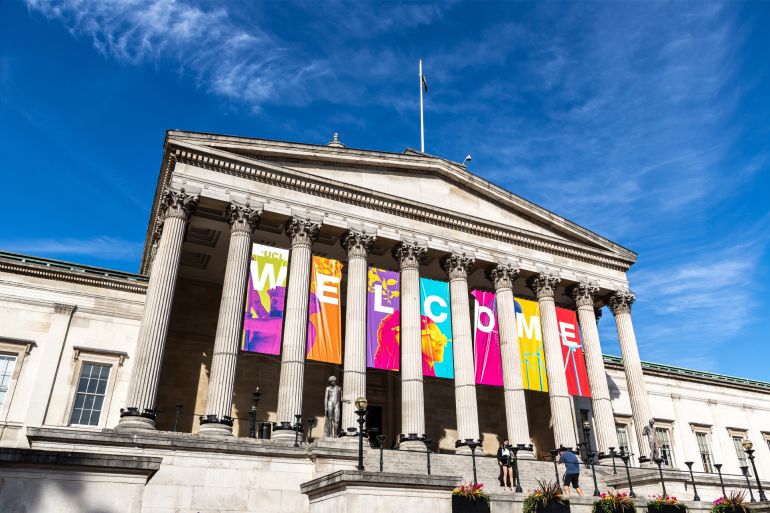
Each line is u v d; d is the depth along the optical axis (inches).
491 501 832.9
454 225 1716.3
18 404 1334.9
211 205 1438.2
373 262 1797.5
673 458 2160.4
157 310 1244.5
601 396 1728.6
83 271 1512.1
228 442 1057.5
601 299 1985.7
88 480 531.2
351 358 1416.1
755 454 2375.7
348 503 670.5
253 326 1318.9
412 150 1780.3
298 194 1523.1
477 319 1636.3
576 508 895.1
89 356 1440.7
